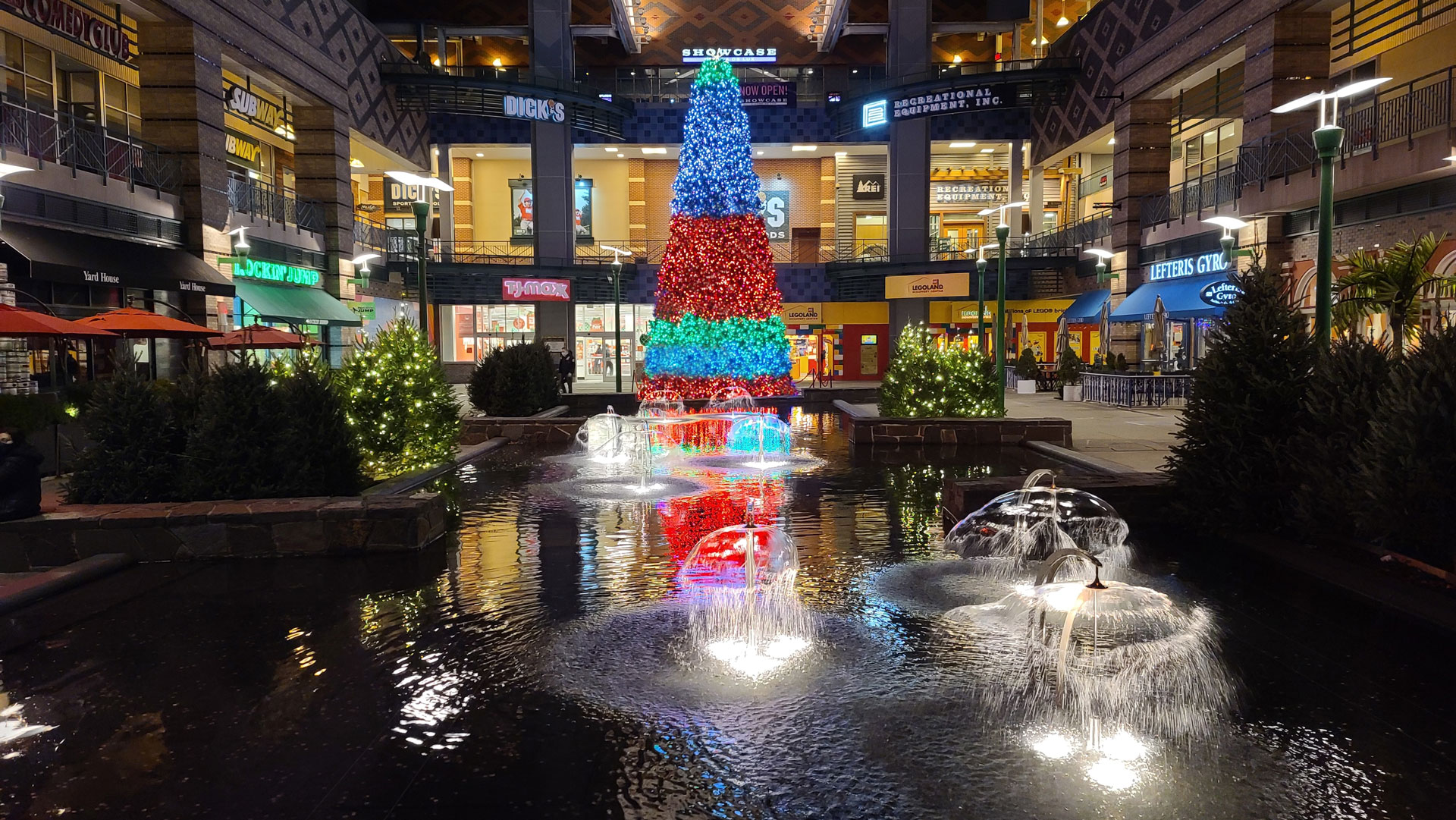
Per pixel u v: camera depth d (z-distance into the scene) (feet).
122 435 28.55
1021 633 18.10
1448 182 53.47
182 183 69.62
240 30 76.07
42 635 18.93
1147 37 92.79
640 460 46.98
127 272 56.54
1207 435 27.91
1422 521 21.29
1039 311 122.72
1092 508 27.14
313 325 91.86
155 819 11.38
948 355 58.23
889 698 14.82
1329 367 26.16
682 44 128.06
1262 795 11.66
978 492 28.86
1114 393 78.79
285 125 87.86
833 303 129.90
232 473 28.60
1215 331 29.12
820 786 11.93
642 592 21.59
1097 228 107.34
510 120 127.65
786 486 37.76
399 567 24.36
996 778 12.09
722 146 79.00
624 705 14.67
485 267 120.47
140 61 68.80
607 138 128.77
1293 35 69.72
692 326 79.56
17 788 12.25
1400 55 64.64
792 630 18.45
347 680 16.03
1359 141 62.03
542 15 120.16
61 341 56.85
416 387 43.01
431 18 119.75
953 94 114.42
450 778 12.35
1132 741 13.21
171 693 15.61
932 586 21.70
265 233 81.00
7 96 57.72
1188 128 98.58
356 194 129.29
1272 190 67.26
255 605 20.95
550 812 11.38
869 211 136.98
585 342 133.59
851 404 84.74
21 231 50.75
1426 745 13.10
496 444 55.42
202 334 47.21
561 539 27.66
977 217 139.33
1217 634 17.89
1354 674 15.83
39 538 25.31
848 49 128.06
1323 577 21.91
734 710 14.38
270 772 12.60
